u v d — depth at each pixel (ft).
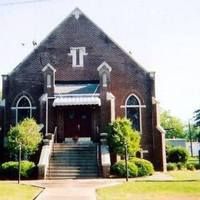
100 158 87.92
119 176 83.05
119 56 112.37
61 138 104.47
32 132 91.86
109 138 91.81
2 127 107.14
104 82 104.99
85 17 115.24
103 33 114.21
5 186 67.21
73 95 104.99
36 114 108.47
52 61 112.57
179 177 84.07
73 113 109.09
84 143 98.63
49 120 104.68
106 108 103.09
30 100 109.60
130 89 110.11
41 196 54.65
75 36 114.21
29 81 110.52
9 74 110.83
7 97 109.60
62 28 114.73
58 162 88.43
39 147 97.25
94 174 83.97
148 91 109.70
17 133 90.68
